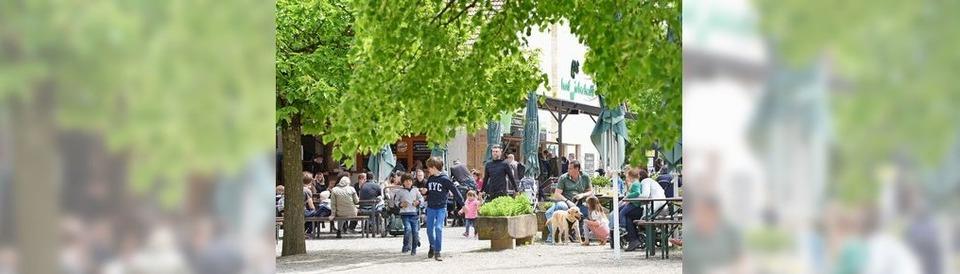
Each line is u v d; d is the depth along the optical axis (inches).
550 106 1191.6
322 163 1226.0
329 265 696.4
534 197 1067.3
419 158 1368.1
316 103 645.3
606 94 351.6
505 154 1379.2
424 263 710.5
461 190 1013.2
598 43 350.9
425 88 383.2
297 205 775.7
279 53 641.6
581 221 922.1
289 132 764.0
